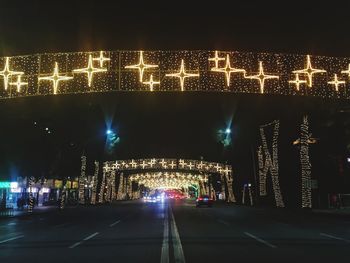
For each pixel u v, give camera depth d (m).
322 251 14.91
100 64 17.38
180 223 29.27
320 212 40.78
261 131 54.84
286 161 58.38
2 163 45.72
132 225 27.88
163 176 143.00
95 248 16.06
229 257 13.55
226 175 87.25
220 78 18.00
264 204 67.56
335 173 50.41
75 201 87.69
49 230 25.16
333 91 18.45
